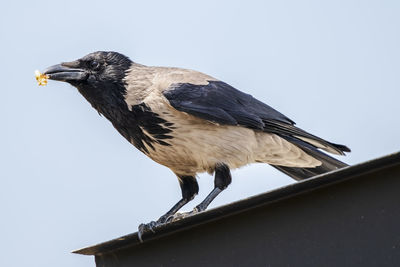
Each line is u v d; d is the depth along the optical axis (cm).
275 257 701
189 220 751
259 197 703
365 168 656
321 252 677
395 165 650
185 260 759
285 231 703
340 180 677
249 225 727
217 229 747
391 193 652
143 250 794
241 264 720
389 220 648
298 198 704
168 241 779
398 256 635
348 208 673
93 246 809
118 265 807
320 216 687
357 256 656
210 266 739
